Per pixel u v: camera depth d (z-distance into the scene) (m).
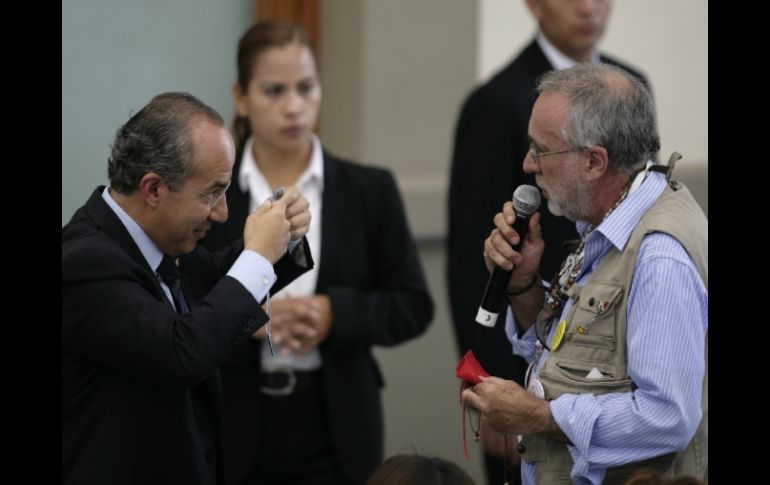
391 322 8.91
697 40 14.55
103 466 6.16
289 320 8.60
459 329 9.31
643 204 6.35
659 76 14.60
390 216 9.12
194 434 6.47
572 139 6.36
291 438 8.62
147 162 6.14
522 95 9.45
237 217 8.74
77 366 6.22
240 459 8.46
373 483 5.91
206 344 6.11
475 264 9.27
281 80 8.84
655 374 6.00
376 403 8.98
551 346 6.60
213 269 7.27
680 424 6.00
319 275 8.83
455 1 13.23
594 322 6.33
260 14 12.07
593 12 9.67
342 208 9.00
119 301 6.09
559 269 7.53
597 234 6.42
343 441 8.66
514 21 13.72
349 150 12.82
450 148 13.35
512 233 6.90
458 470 5.93
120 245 6.30
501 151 9.29
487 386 6.37
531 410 6.27
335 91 12.77
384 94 12.88
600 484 6.28
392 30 12.87
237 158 9.01
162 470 6.30
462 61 13.34
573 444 6.23
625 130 6.31
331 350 8.70
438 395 13.16
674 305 6.05
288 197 6.68
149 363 6.05
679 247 6.15
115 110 10.94
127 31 11.01
